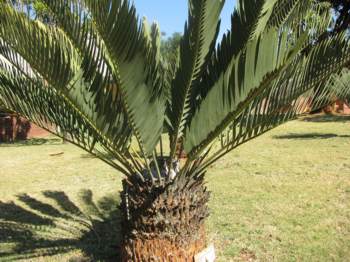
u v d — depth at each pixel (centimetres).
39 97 341
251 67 271
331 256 412
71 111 339
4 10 270
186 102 336
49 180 814
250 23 349
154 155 354
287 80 303
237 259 410
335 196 610
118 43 267
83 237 488
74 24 283
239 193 643
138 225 361
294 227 491
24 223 546
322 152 975
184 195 363
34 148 1295
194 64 304
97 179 801
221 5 284
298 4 355
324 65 292
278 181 710
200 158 372
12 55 310
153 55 313
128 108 303
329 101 327
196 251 371
